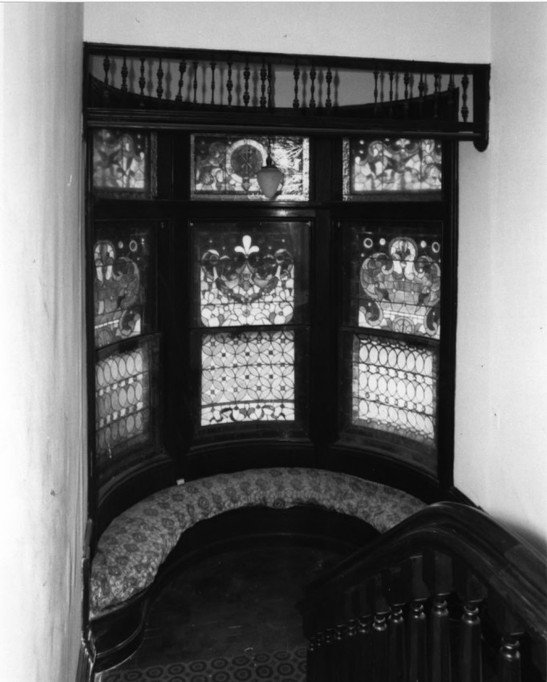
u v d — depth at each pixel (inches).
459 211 206.1
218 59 179.2
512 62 172.9
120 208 218.2
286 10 179.9
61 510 98.5
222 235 252.1
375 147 239.9
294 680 189.8
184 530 229.8
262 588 232.4
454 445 212.4
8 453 55.0
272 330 260.7
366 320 250.7
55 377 89.4
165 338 243.3
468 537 90.3
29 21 65.0
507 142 176.2
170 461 246.5
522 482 171.6
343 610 138.0
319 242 255.0
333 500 244.4
